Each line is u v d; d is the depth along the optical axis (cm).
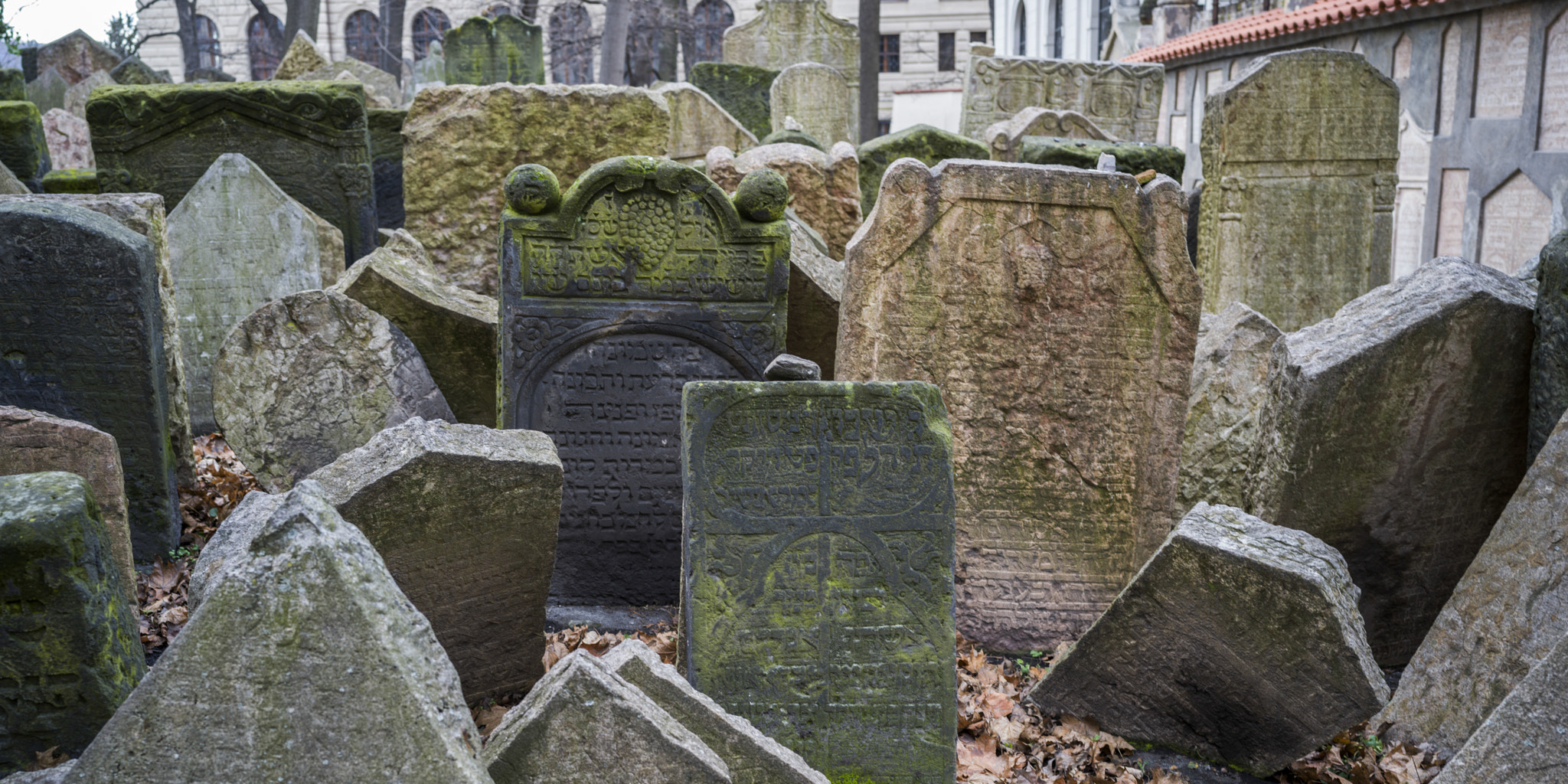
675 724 299
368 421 616
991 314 524
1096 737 447
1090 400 533
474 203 859
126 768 239
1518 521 452
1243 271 1056
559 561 563
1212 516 419
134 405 559
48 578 337
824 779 334
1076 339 528
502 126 848
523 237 532
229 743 240
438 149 848
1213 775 437
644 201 538
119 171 859
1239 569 391
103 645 346
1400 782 427
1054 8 3341
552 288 538
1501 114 1331
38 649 341
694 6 4116
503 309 539
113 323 547
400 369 618
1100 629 432
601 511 560
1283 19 1784
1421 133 1495
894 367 525
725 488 390
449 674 254
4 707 342
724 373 556
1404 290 509
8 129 1107
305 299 609
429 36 4044
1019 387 531
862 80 2200
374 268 626
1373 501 511
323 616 241
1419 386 495
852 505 395
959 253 518
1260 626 397
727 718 328
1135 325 526
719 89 1945
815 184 873
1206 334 627
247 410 607
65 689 344
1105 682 446
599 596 569
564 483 548
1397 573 531
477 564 425
